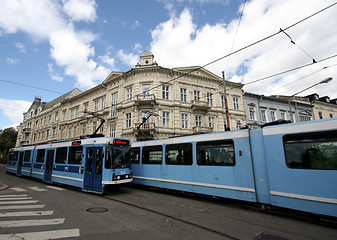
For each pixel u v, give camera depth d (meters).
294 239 4.36
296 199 5.64
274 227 5.11
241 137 7.29
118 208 6.83
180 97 22.58
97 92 27.66
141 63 23.47
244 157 7.07
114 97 24.58
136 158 11.73
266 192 6.38
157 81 21.69
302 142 5.80
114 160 9.45
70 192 10.03
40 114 41.94
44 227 4.77
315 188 5.35
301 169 5.67
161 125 20.81
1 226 4.81
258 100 28.03
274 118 28.62
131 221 5.38
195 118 22.98
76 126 30.30
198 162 8.50
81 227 4.80
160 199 8.55
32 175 14.77
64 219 5.43
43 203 7.45
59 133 33.72
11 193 9.66
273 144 6.36
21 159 17.17
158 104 21.06
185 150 9.16
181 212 6.48
